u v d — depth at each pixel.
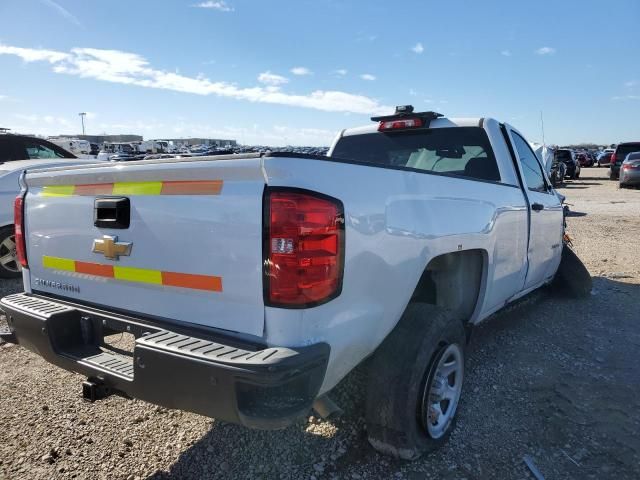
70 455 3.02
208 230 2.31
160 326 2.51
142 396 2.36
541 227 4.79
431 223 2.86
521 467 2.88
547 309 5.72
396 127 4.82
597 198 19.22
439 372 2.97
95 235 2.79
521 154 4.81
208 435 3.21
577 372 4.07
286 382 2.03
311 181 2.18
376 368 2.77
